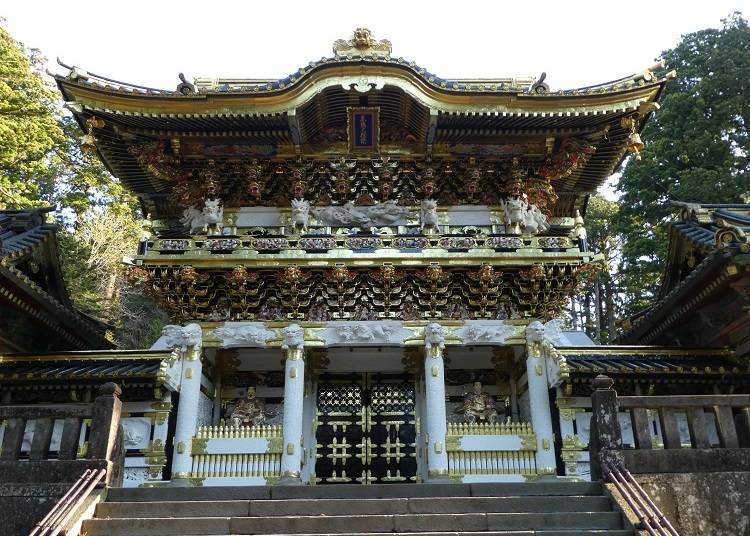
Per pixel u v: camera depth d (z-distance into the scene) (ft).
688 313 63.21
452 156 66.28
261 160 66.08
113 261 136.05
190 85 59.93
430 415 58.03
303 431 65.05
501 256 60.64
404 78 59.82
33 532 30.71
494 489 39.58
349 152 66.33
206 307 62.59
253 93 59.57
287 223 66.90
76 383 56.95
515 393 67.51
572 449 56.85
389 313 63.05
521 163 67.10
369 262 60.29
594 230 156.15
